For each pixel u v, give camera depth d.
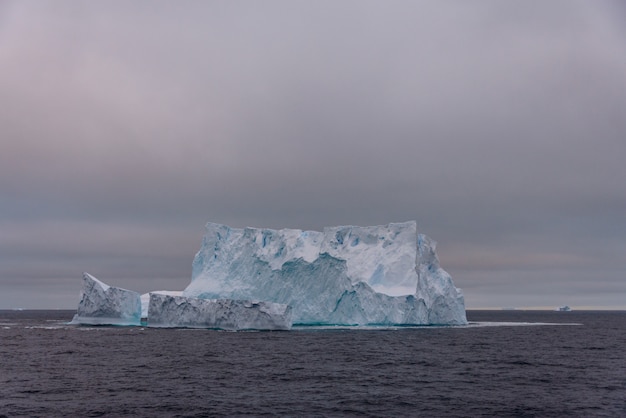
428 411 42.09
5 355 73.88
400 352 76.94
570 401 45.59
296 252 111.56
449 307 121.19
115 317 119.50
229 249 116.81
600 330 139.75
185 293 115.25
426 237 117.69
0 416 40.34
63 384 52.47
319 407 43.06
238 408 42.66
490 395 47.72
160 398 46.09
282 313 104.62
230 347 81.25
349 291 108.06
